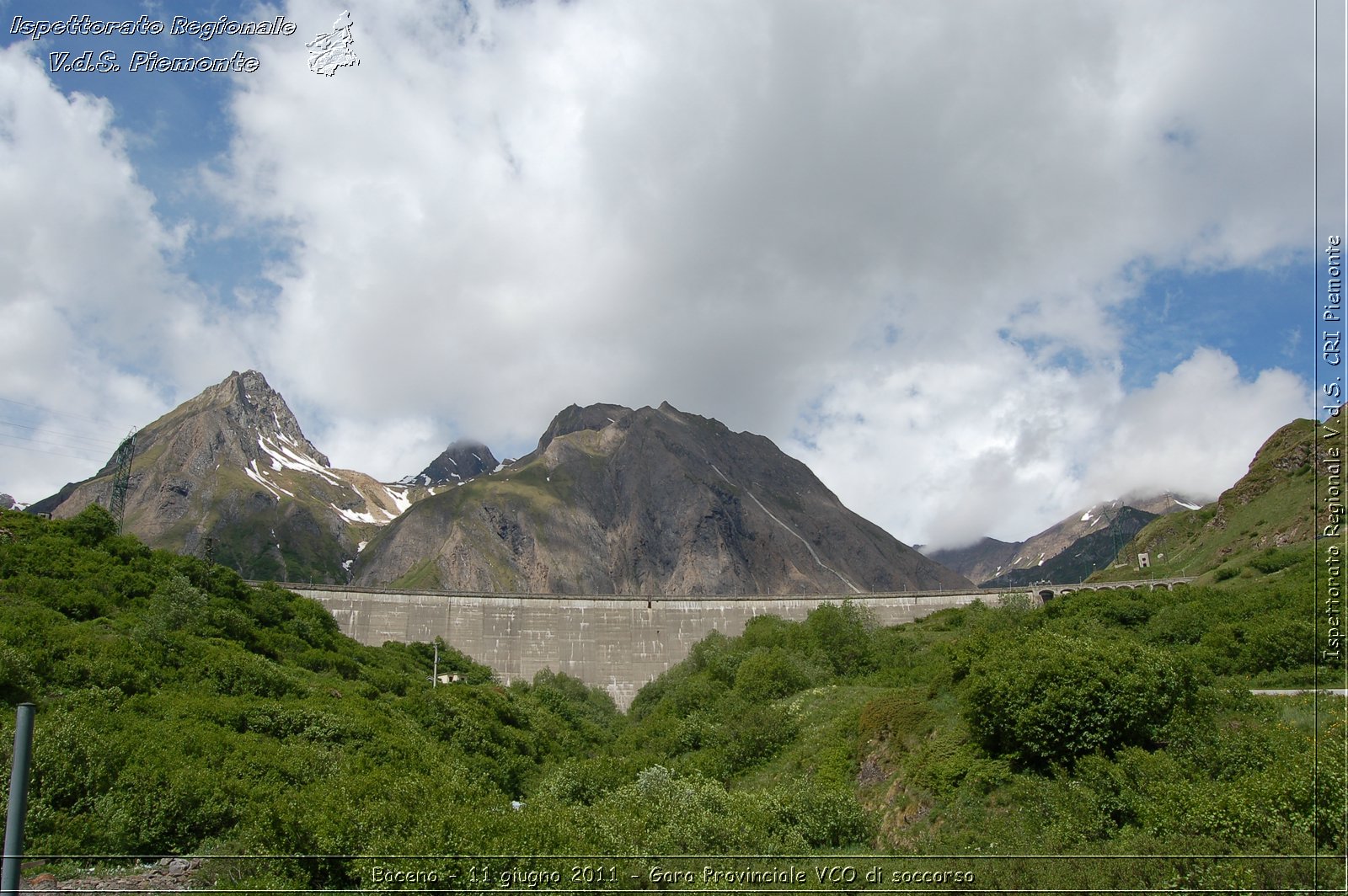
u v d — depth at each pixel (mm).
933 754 52188
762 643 128125
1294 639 58719
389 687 94250
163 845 41344
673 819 43844
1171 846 33031
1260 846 31672
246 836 38688
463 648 152625
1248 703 46125
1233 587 103250
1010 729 45812
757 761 72875
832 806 48062
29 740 22781
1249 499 158875
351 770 52688
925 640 121188
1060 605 98562
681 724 87000
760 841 42875
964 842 40875
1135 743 42531
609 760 68125
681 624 162000
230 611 85750
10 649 55188
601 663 157500
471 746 75125
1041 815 40969
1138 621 88375
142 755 46219
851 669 106500
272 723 59156
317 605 120938
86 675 58969
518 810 44219
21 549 82625
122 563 89875
